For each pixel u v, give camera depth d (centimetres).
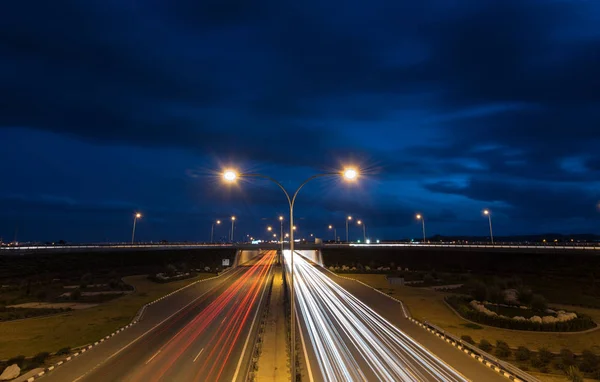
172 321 4112
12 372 2495
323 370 2580
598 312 5047
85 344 3366
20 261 7888
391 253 11219
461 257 9869
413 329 3781
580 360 3033
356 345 3198
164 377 2447
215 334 3553
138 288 6831
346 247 11338
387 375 2484
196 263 10638
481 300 5441
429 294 6309
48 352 3111
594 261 7606
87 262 8919
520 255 8831
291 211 2425
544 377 2597
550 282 7269
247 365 2681
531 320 4175
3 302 5291
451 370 2578
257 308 4841
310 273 8956
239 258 11694
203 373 2520
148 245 10388
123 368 2620
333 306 5009
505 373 2467
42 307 5091
